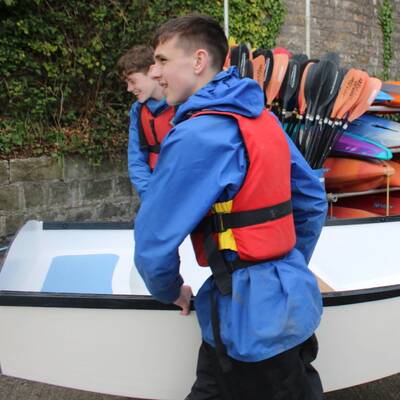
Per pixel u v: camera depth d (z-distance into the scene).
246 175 1.10
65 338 1.58
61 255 2.33
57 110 3.83
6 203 3.55
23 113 3.66
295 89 3.01
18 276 1.99
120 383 1.64
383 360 1.72
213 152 1.06
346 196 3.41
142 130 2.37
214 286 1.21
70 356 1.60
